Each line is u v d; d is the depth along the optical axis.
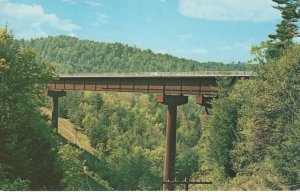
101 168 107.12
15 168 31.78
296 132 32.00
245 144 42.94
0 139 32.25
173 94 68.12
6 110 32.50
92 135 138.75
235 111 45.03
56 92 96.19
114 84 77.44
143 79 69.88
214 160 45.72
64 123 154.12
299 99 35.25
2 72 32.41
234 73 51.78
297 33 60.72
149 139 161.88
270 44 54.50
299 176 31.02
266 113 37.81
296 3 60.50
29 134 33.56
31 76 35.00
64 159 55.50
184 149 122.50
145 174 110.50
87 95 191.62
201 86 59.28
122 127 172.38
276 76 38.22
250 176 39.84
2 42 33.41
